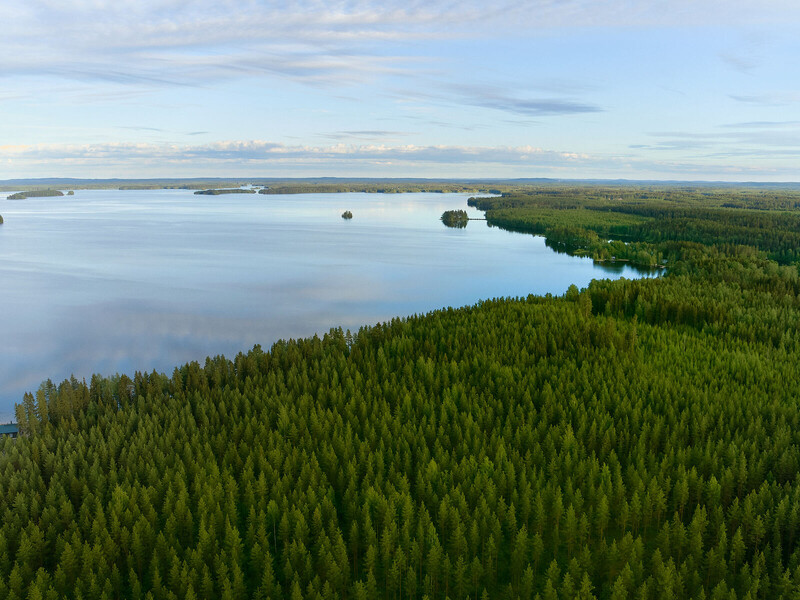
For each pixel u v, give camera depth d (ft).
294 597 133.80
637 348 305.53
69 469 186.39
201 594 142.92
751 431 199.00
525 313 361.30
